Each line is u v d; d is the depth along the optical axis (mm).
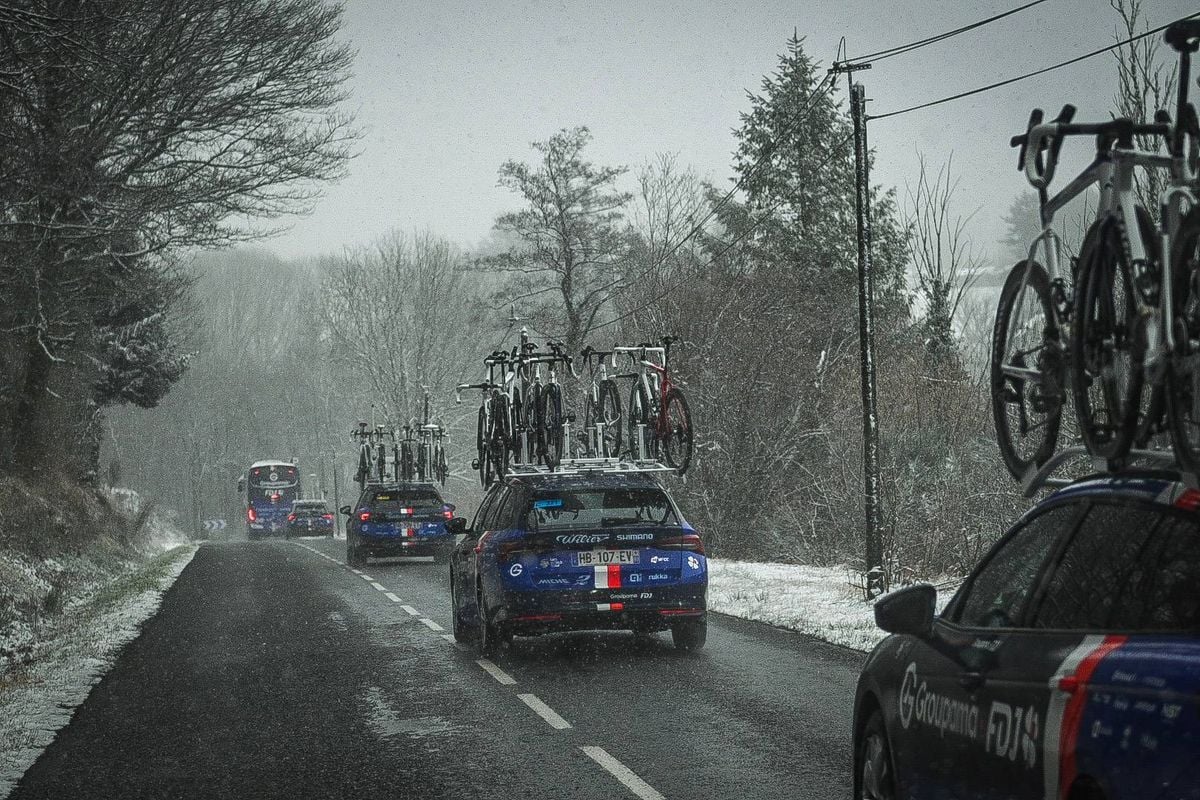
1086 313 4895
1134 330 4363
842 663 12578
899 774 5352
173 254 30281
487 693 11312
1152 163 4559
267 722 10242
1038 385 5484
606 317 56906
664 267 47562
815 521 29734
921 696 5082
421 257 86812
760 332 37469
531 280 54594
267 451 125438
